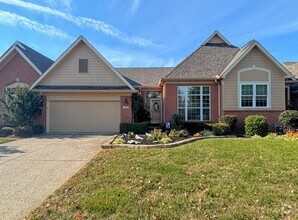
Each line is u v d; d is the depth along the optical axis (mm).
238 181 5148
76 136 13961
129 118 16203
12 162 7582
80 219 3658
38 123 16078
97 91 15773
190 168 6195
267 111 15148
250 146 8891
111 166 6523
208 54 17953
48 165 7176
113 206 4035
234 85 15289
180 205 4062
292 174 5555
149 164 6609
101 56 16516
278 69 15156
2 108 17234
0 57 17609
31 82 17891
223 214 3736
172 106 16094
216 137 12117
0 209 4180
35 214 3883
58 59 16391
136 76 22953
